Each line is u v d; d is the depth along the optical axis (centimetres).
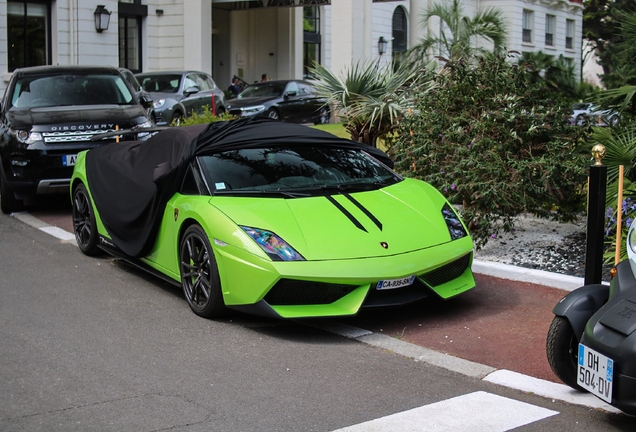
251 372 453
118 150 732
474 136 747
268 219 532
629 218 632
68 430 372
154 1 2497
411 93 916
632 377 343
